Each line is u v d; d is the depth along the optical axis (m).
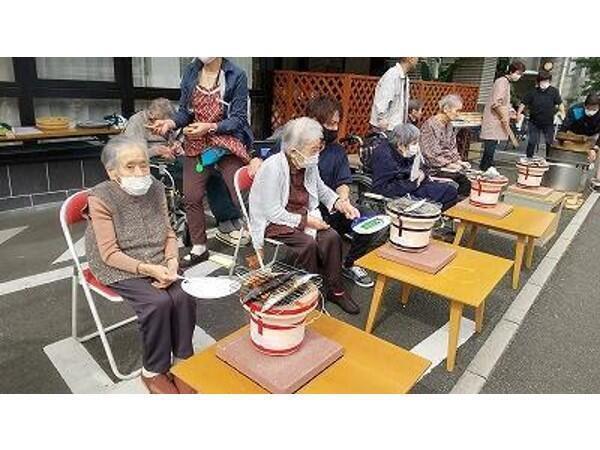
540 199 3.99
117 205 1.99
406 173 3.56
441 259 2.41
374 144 3.84
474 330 2.69
